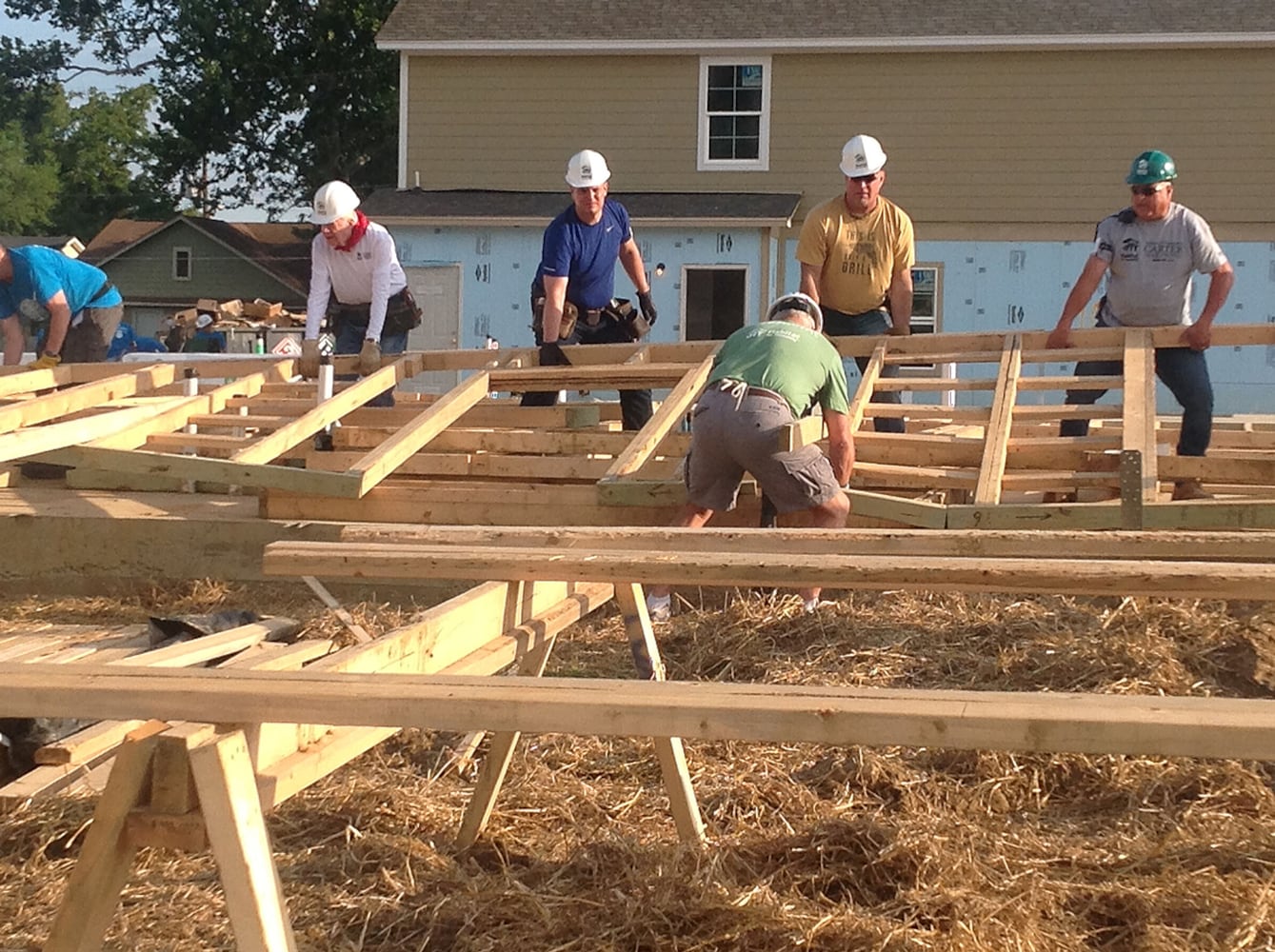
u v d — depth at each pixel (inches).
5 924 122.6
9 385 301.4
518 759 164.2
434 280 778.2
